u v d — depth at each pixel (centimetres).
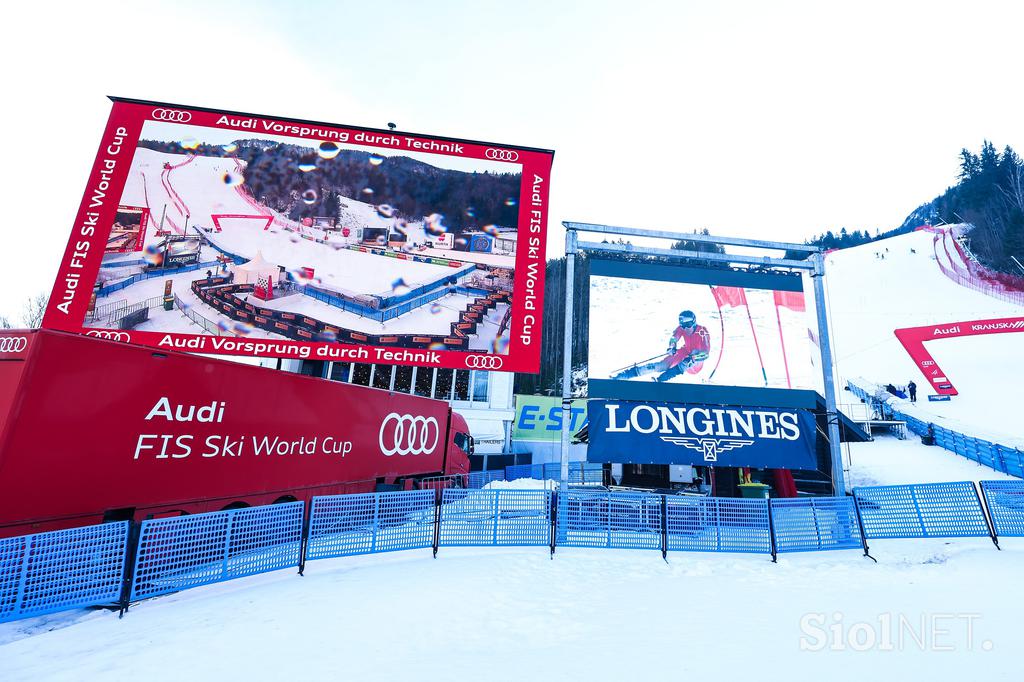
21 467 536
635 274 1105
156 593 573
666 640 462
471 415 2434
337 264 1044
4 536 514
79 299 949
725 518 902
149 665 405
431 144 1130
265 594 612
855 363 5447
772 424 1044
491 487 1603
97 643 461
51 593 501
